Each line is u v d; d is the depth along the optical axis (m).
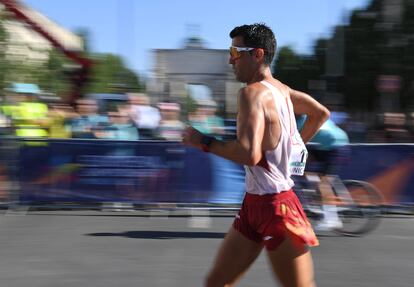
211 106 8.76
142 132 8.86
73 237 6.22
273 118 2.66
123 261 5.26
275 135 2.68
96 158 7.77
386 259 5.46
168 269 5.01
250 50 2.77
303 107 3.02
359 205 6.56
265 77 2.79
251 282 4.63
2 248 5.70
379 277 4.88
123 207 7.87
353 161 7.80
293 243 2.70
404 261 5.40
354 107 26.88
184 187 7.82
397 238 6.41
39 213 7.63
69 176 7.79
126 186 7.79
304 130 3.11
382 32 23.91
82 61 15.39
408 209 7.85
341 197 6.56
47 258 5.34
